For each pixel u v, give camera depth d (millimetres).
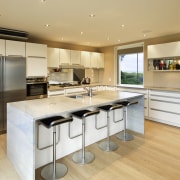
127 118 3750
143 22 3275
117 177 2068
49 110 2023
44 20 3139
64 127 2527
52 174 2123
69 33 4141
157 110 4297
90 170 2219
